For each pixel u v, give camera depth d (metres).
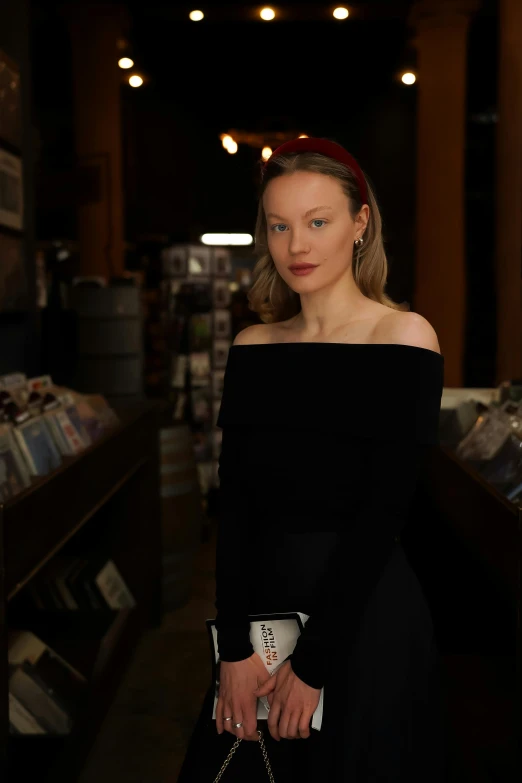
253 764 1.33
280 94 13.02
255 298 1.60
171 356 6.41
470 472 2.44
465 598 2.97
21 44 3.66
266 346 1.38
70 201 7.08
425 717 1.35
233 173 12.99
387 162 13.16
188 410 6.19
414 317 1.33
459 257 9.14
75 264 9.41
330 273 1.33
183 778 1.36
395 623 1.34
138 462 3.61
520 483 2.04
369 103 13.09
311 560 1.32
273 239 1.34
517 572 1.80
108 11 8.77
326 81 12.84
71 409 2.76
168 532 4.02
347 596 1.22
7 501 1.83
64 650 2.97
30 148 3.73
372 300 1.45
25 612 3.08
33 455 2.19
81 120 9.16
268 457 1.34
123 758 2.66
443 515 3.00
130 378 5.15
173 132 13.03
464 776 2.17
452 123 8.95
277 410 1.33
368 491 1.26
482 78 12.20
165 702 3.07
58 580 3.23
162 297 6.69
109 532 3.84
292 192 1.30
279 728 1.24
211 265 6.50
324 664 1.22
